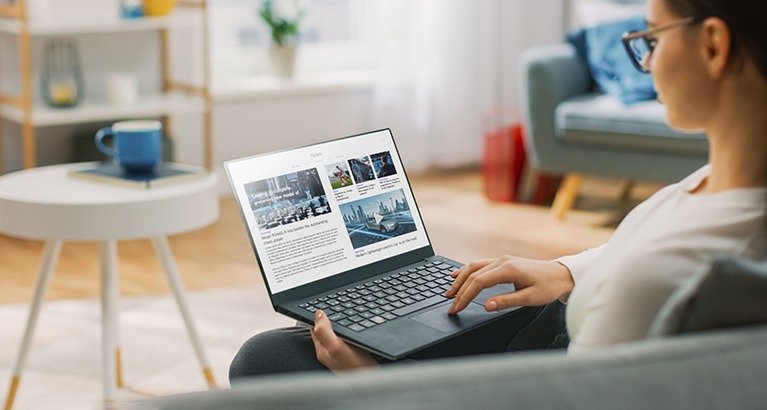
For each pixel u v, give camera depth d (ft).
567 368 1.83
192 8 13.66
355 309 3.96
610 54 13.16
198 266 11.12
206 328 9.10
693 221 2.90
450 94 16.28
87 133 13.34
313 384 1.72
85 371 8.04
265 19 15.10
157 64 14.14
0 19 12.41
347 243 4.30
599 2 15.96
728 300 2.29
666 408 1.80
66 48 13.25
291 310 3.93
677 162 12.23
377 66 15.80
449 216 13.48
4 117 12.98
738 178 2.90
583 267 3.97
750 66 2.81
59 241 7.18
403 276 4.33
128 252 11.62
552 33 17.61
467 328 3.79
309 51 15.93
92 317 9.37
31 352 8.42
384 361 3.86
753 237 2.76
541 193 14.19
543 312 4.25
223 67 15.08
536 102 12.98
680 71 2.96
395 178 4.61
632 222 3.46
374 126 15.99
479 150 16.90
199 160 14.73
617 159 12.62
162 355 8.45
